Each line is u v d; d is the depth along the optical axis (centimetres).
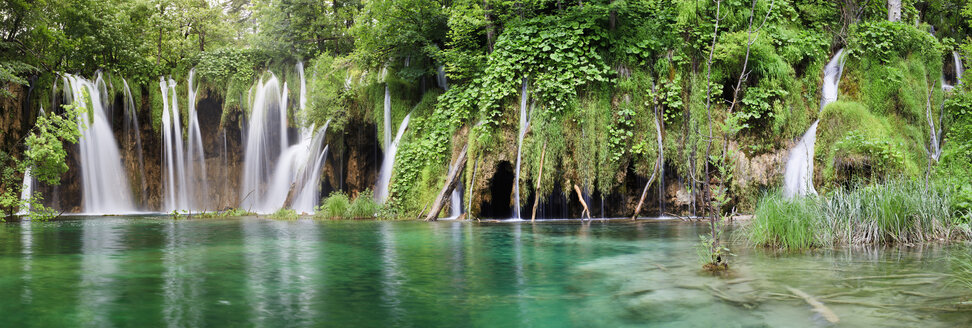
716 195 706
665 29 1647
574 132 1588
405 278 654
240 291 583
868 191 930
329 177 2206
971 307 474
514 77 1634
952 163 1295
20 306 514
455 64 1770
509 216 1731
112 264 771
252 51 2561
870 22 1747
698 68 1627
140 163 2488
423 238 1096
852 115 1523
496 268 722
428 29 1931
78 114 2100
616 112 1603
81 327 443
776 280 604
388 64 2039
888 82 1641
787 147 1598
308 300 542
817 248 845
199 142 2552
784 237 848
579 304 518
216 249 937
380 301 536
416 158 1781
